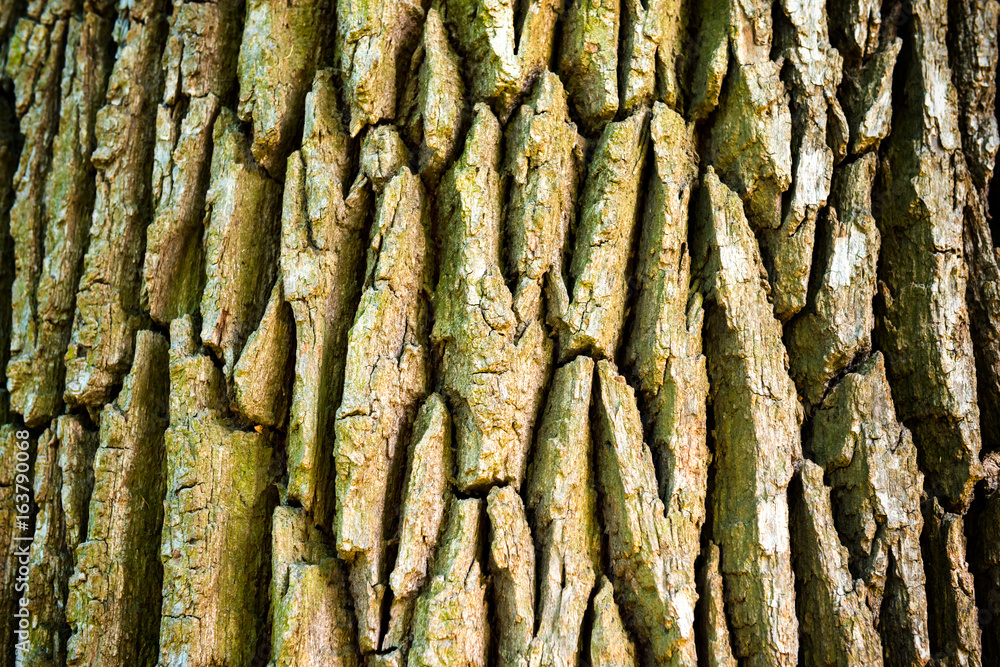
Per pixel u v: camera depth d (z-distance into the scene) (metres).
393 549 0.97
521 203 0.99
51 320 1.05
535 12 1.01
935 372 1.02
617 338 0.99
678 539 0.98
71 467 1.02
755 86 1.02
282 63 1.02
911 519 1.00
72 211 1.06
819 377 1.01
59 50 1.08
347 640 0.97
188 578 0.98
